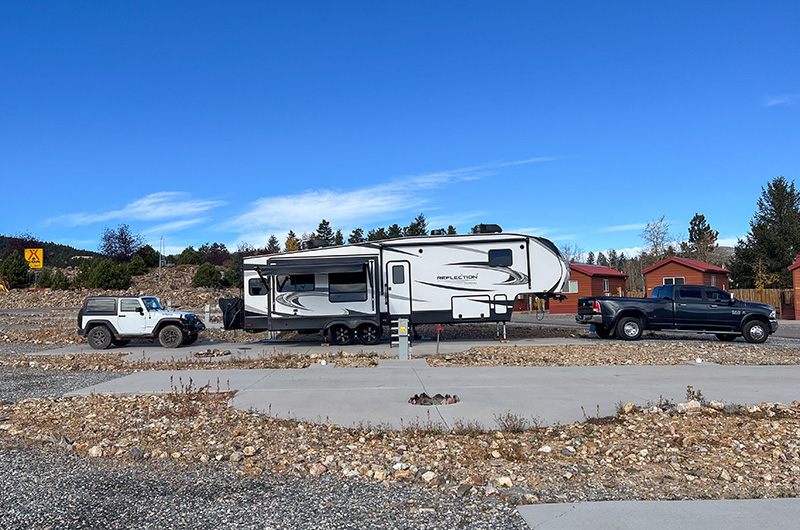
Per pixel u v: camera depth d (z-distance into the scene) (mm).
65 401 9047
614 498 4734
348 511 4520
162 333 17688
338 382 10617
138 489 5094
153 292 40312
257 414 7961
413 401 8664
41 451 6355
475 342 18000
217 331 23266
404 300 18078
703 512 4371
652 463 5652
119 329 17625
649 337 19781
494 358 13812
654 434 6605
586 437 6555
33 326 24844
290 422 7414
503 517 4344
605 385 9953
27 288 41812
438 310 18094
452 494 4895
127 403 8781
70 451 6340
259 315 18109
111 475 5504
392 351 16062
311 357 14438
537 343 17406
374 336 18016
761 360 13359
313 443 6512
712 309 17812
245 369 12531
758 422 7016
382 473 5395
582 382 10297
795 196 48781
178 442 6617
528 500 4699
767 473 5262
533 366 12508
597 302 18609
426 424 7277
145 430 7129
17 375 12141
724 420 7145
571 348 15656
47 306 36250
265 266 17422
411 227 53594
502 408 8148
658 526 4109
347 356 14570
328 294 18016
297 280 18078
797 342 17938
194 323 18469
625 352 14672
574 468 5520
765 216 49312
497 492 4871
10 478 5418
